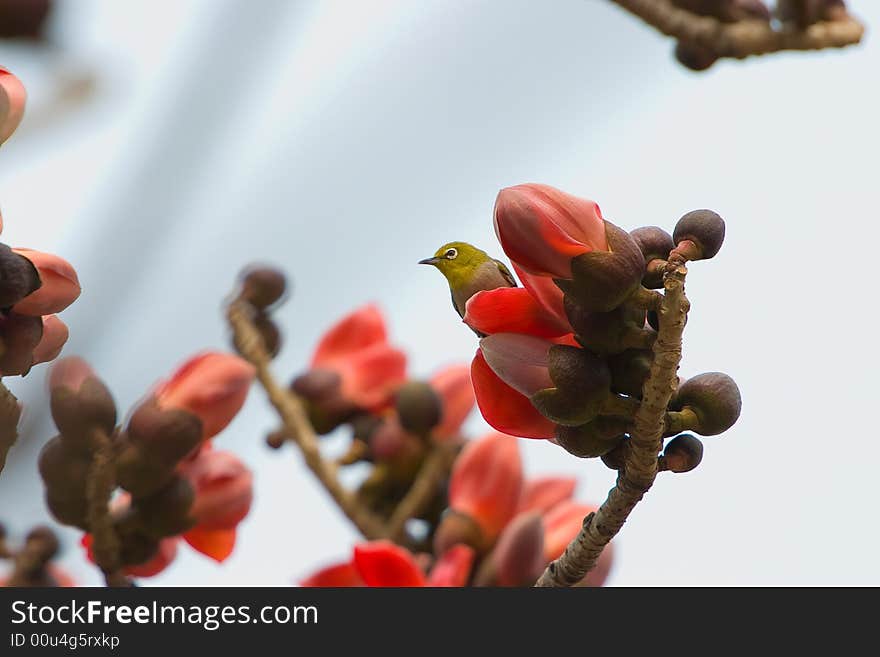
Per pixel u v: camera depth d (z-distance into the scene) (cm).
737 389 535
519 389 534
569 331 535
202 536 562
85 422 552
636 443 533
